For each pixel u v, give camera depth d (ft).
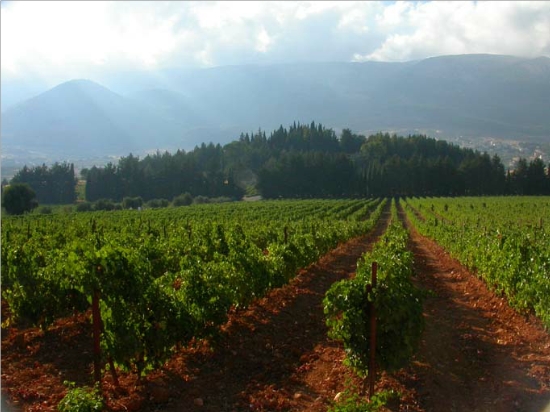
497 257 44.70
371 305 22.30
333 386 24.50
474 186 301.84
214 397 23.31
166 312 24.63
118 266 22.34
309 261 54.34
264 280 37.81
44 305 31.24
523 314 37.29
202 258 48.57
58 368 26.58
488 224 101.81
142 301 23.71
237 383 25.07
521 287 36.55
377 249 49.60
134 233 71.36
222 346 29.43
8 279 31.86
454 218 130.93
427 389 23.91
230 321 33.88
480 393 23.82
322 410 21.71
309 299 43.62
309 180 323.57
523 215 129.59
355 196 323.98
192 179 309.83
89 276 21.65
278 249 45.42
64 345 30.12
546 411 21.75
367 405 17.61
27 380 24.70
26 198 177.78
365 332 22.56
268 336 32.17
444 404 22.57
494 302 43.09
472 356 28.99
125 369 23.62
